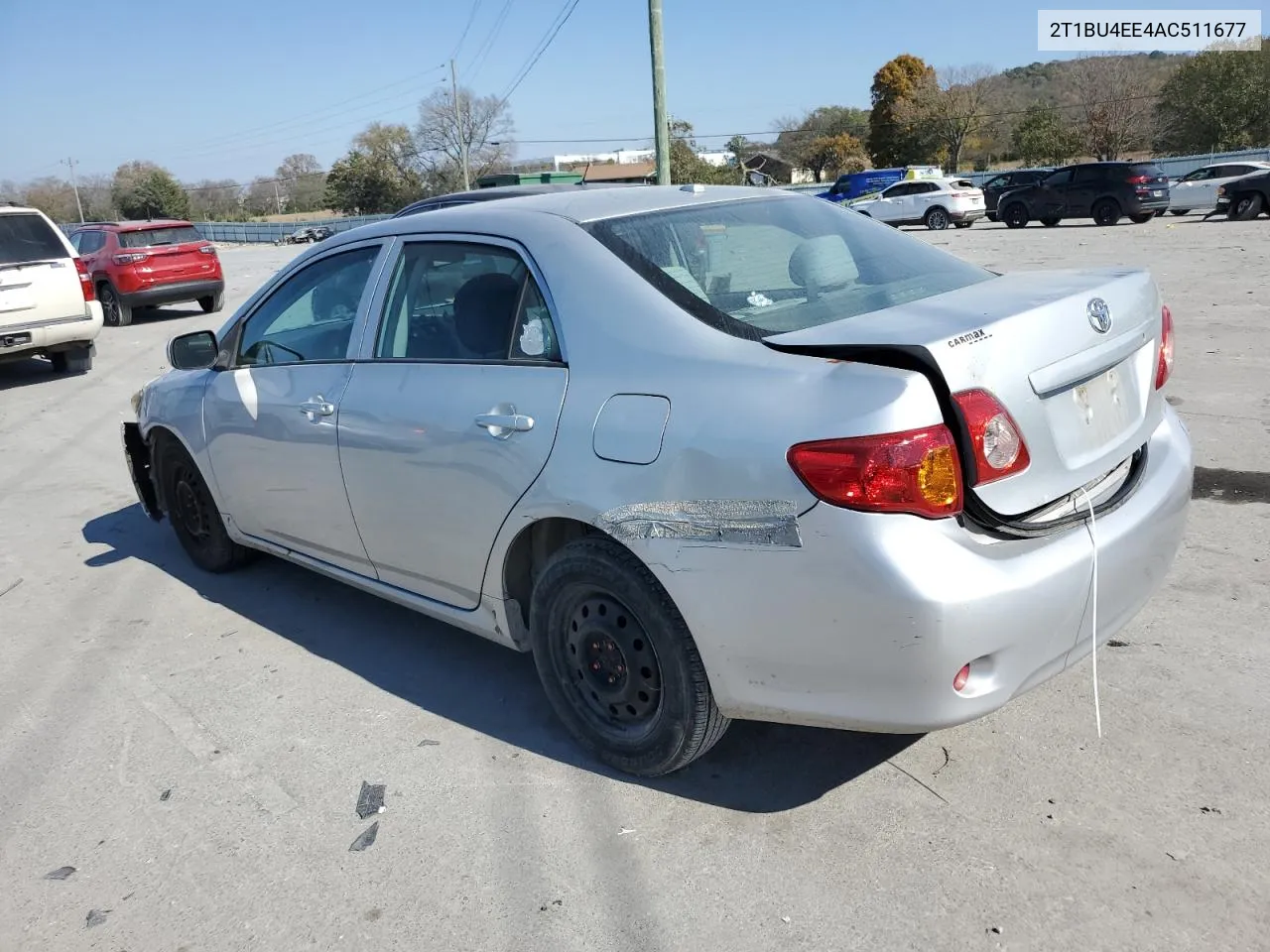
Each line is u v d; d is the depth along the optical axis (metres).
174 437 4.76
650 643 2.79
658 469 2.60
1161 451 3.03
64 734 3.54
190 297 17.36
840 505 2.30
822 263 3.16
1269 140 51.22
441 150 69.06
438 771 3.16
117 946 2.50
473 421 3.08
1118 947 2.26
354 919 2.53
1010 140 64.69
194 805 3.06
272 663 3.99
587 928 2.45
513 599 3.22
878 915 2.41
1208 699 3.20
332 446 3.65
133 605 4.68
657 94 19.84
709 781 2.99
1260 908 2.34
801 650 2.45
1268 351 8.17
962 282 3.21
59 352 11.79
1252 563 4.19
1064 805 2.75
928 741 3.10
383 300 3.60
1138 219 25.83
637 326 2.79
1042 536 2.50
